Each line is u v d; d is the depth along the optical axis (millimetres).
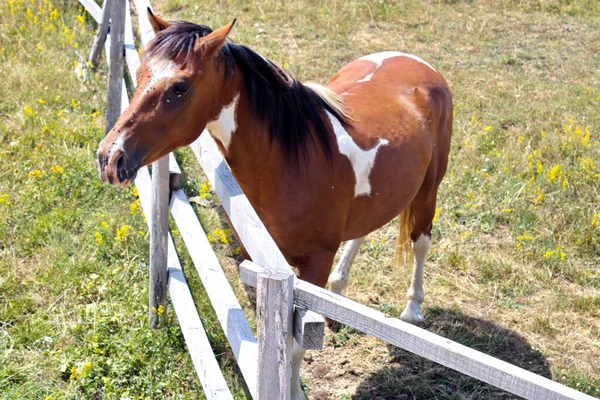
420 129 3646
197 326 3217
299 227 3057
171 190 3652
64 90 6328
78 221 4590
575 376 3742
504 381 1798
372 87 3711
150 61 2574
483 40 8828
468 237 5000
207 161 2980
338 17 8883
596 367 3883
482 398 3533
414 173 3557
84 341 3529
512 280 4574
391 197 3449
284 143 2906
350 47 8188
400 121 3539
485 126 6555
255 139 2865
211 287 2842
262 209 3051
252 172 2939
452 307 4305
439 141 3975
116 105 5602
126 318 3742
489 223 5188
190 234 3256
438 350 1881
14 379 3258
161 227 3557
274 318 1961
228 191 2602
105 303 3809
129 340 3541
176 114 2576
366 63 4035
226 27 2607
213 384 2789
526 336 4102
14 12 7727
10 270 4023
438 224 5109
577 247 4941
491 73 7941
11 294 3850
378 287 4457
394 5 9562
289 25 8586
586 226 5094
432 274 4621
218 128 2822
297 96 2959
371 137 3299
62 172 4953
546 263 4750
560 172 5637
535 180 5648
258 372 2035
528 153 6004
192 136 2701
